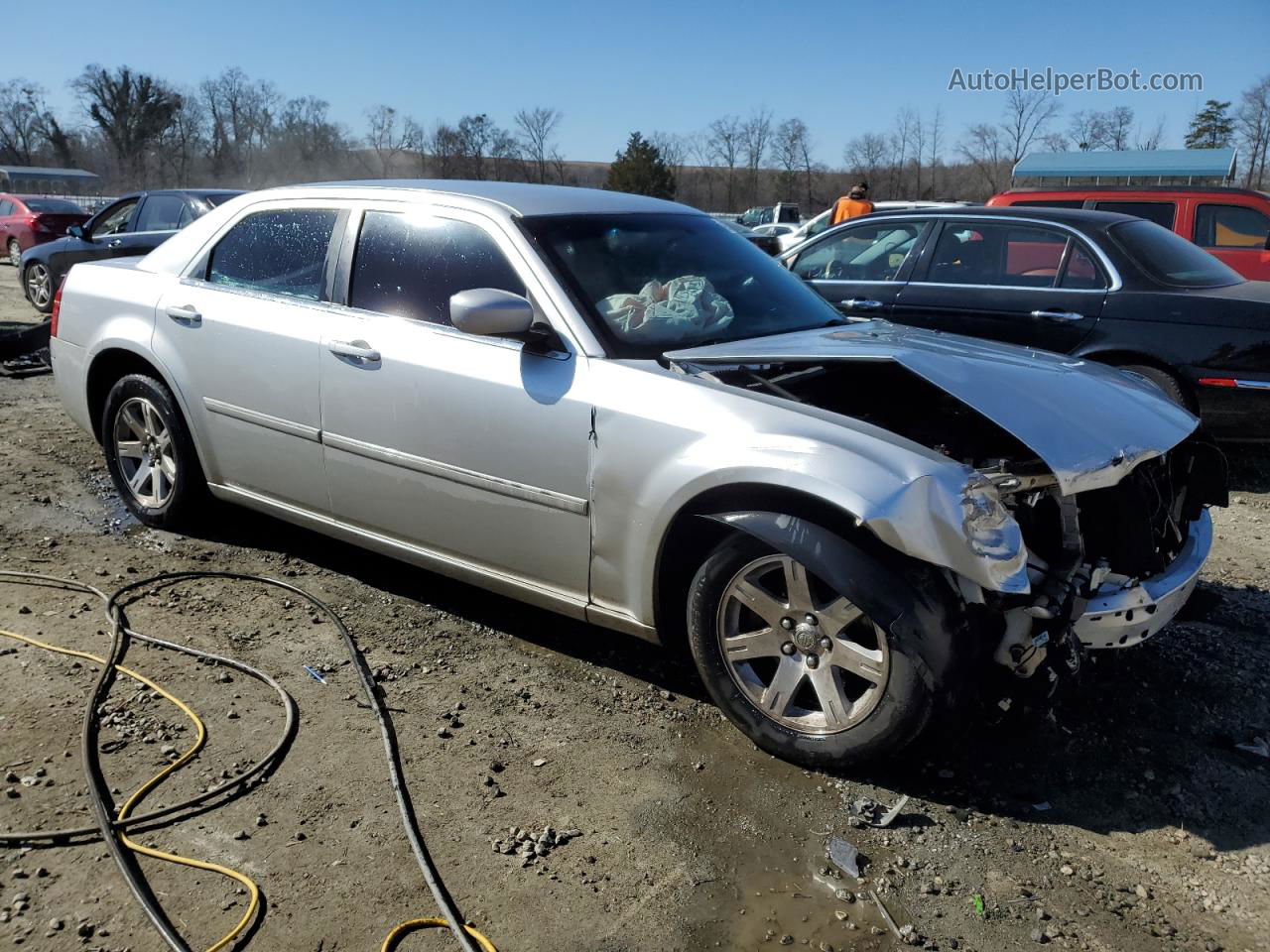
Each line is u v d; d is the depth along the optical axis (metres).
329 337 3.90
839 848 2.73
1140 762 3.20
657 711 3.41
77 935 2.32
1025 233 6.61
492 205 3.76
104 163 65.81
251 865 2.58
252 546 4.71
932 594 2.78
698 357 3.28
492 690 3.50
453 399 3.56
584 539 3.35
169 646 3.67
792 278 4.37
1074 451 2.88
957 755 3.19
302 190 4.30
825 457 2.83
